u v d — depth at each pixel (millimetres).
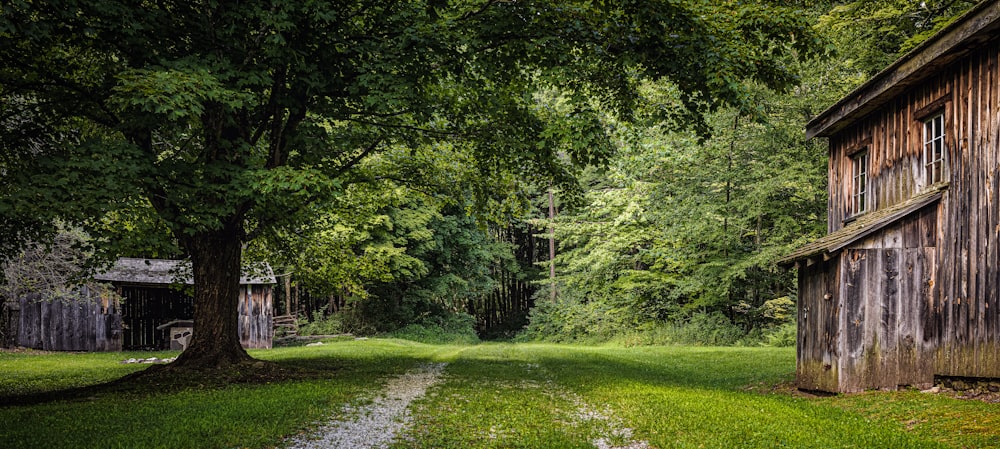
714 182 23594
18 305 26219
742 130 22516
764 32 12297
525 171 15367
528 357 20359
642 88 17844
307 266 20922
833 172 13977
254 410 8727
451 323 44312
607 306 35312
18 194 9156
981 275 8922
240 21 11117
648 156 22578
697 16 11352
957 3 15891
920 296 10148
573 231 35469
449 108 14438
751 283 28016
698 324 28906
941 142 10164
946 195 9812
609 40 11906
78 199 9609
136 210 10789
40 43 10461
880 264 10141
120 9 9820
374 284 38750
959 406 8062
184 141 14133
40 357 22547
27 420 8086
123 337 28953
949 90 9859
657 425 7926
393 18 11500
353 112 13500
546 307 43312
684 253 27250
